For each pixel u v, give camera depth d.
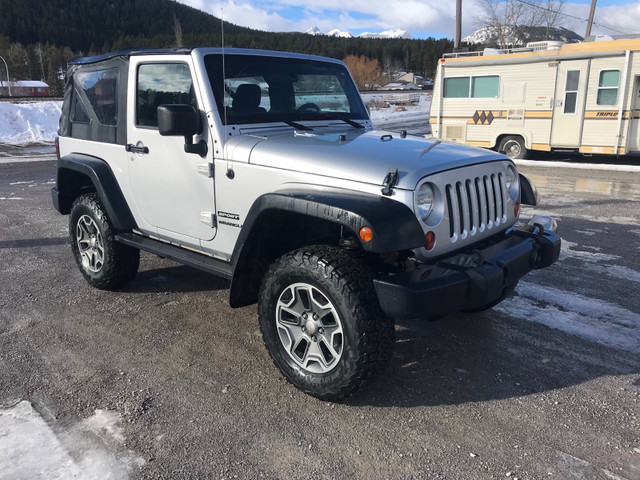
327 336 2.99
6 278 5.12
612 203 8.50
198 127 3.50
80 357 3.57
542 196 9.17
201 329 4.00
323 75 4.26
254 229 3.20
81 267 4.81
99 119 4.43
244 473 2.48
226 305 4.46
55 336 3.88
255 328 4.03
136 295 4.68
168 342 3.80
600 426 2.83
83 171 4.44
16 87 73.50
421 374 3.38
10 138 19.83
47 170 12.48
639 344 3.75
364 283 2.80
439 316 3.05
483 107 13.85
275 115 3.83
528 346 3.74
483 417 2.92
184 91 3.64
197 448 2.66
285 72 3.96
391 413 2.96
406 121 27.25
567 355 3.60
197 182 3.63
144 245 4.14
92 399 3.07
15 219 7.61
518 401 3.07
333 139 3.47
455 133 14.62
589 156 14.41
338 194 2.88
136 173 4.09
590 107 12.04
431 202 2.90
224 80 3.56
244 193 3.34
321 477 2.46
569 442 2.70
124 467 2.52
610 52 11.47
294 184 3.08
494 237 3.45
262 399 3.09
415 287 2.64
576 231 6.77
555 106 12.55
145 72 3.91
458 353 3.64
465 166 3.12
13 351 3.65
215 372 3.39
